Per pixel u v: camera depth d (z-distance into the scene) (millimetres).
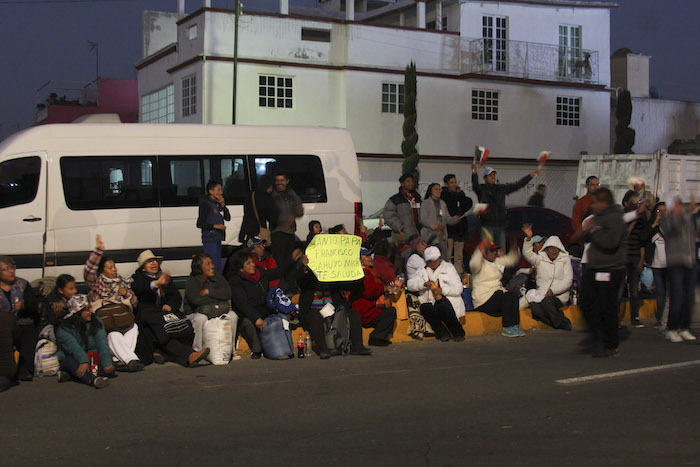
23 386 7867
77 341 8008
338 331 9398
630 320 12445
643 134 39500
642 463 5133
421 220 12727
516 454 5348
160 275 9062
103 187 11609
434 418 6344
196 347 9000
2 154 11227
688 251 10219
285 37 28656
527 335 11086
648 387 7465
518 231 15562
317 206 12773
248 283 9414
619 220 9055
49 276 11164
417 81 30781
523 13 33219
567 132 34156
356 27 29703
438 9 32250
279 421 6316
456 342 10430
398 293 10633
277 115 28547
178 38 29641
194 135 12203
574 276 12289
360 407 6762
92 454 5477
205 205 10969
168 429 6105
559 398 7023
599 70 34938
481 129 32188
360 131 29656
